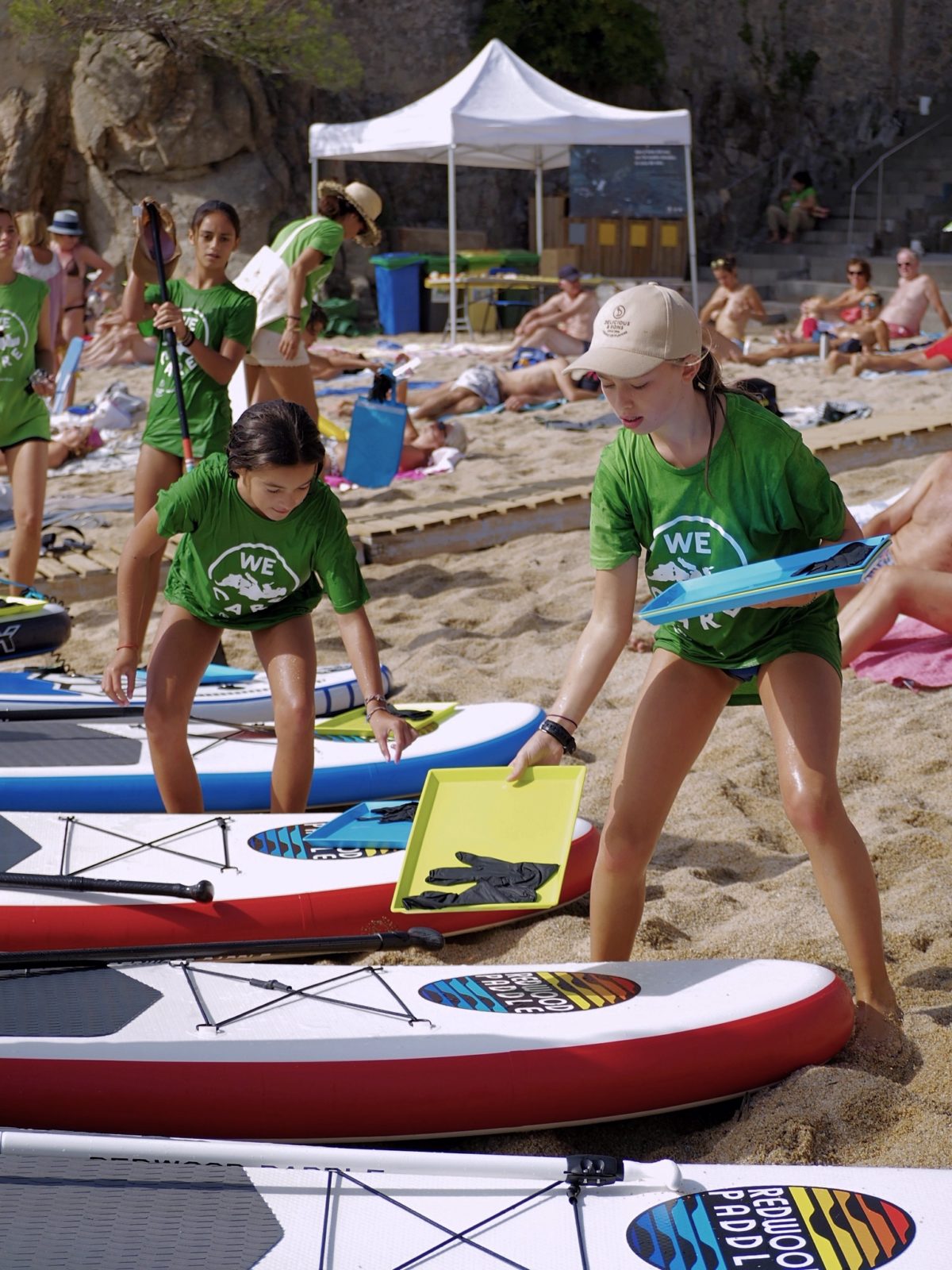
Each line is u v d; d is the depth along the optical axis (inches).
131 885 130.5
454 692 233.5
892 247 928.9
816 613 119.3
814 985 117.7
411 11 903.7
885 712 212.4
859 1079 110.8
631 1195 90.4
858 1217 87.3
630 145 767.1
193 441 239.5
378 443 357.7
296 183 866.8
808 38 1003.9
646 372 106.3
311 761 160.1
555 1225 87.7
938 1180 91.0
